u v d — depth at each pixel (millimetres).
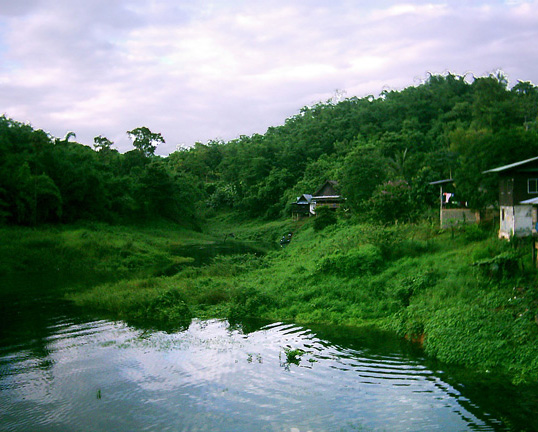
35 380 11023
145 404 9594
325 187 60219
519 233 19188
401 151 57844
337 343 13305
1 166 43719
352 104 112438
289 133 113188
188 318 17094
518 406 8930
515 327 11641
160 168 67375
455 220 25656
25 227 42500
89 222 50781
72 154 54688
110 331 15391
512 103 62719
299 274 20906
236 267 27672
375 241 20688
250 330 15148
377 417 8711
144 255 36844
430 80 97500
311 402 9461
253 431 8328
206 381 10758
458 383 10117
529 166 18766
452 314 12953
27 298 21328
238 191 91500
